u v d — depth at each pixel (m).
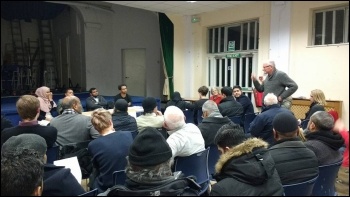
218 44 7.61
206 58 7.87
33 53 11.14
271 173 1.31
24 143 1.63
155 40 8.85
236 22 7.06
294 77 5.82
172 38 7.98
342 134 1.98
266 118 2.86
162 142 1.19
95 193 1.33
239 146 1.39
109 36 9.62
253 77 4.54
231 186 1.30
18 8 9.12
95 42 9.45
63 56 10.82
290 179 1.57
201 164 2.14
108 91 9.64
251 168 1.29
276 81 4.18
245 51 6.99
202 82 7.87
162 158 1.16
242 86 7.12
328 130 1.94
